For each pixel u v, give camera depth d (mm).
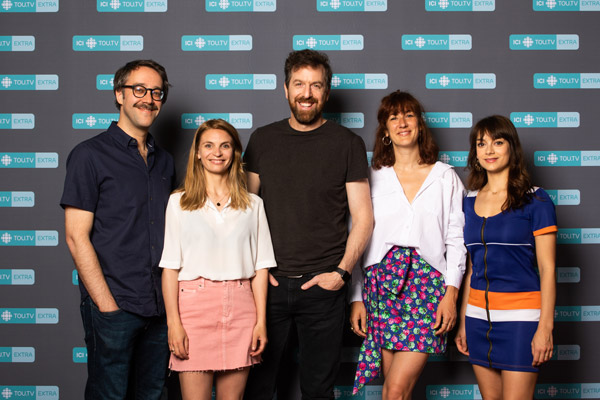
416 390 2582
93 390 1961
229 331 1899
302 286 2043
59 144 2541
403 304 2053
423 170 2160
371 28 2564
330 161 2070
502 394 1959
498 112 2584
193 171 1966
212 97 2557
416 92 2574
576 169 2592
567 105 2592
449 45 2576
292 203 2072
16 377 2529
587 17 2588
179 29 2551
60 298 2529
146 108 2008
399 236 2068
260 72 2557
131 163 2006
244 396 2174
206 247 1903
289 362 2545
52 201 2537
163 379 2105
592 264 2590
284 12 2559
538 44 2584
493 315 1966
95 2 2541
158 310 2000
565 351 2578
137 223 1975
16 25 2535
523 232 1938
